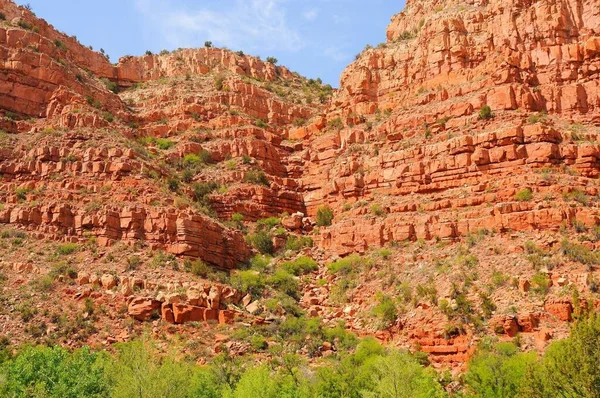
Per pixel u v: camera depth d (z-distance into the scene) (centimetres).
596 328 3775
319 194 8406
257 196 8262
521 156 6925
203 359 5212
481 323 5438
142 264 6253
